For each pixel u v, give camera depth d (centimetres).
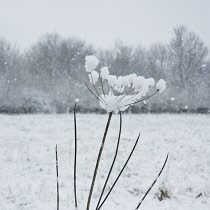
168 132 1480
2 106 2688
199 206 518
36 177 679
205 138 1323
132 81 147
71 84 2784
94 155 913
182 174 716
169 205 523
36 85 2975
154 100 2755
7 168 748
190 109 2795
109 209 502
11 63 3634
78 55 4250
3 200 526
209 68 3256
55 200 535
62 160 841
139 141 1205
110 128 1600
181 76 3619
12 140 1168
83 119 2050
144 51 4325
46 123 1789
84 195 567
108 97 147
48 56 4206
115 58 4116
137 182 650
